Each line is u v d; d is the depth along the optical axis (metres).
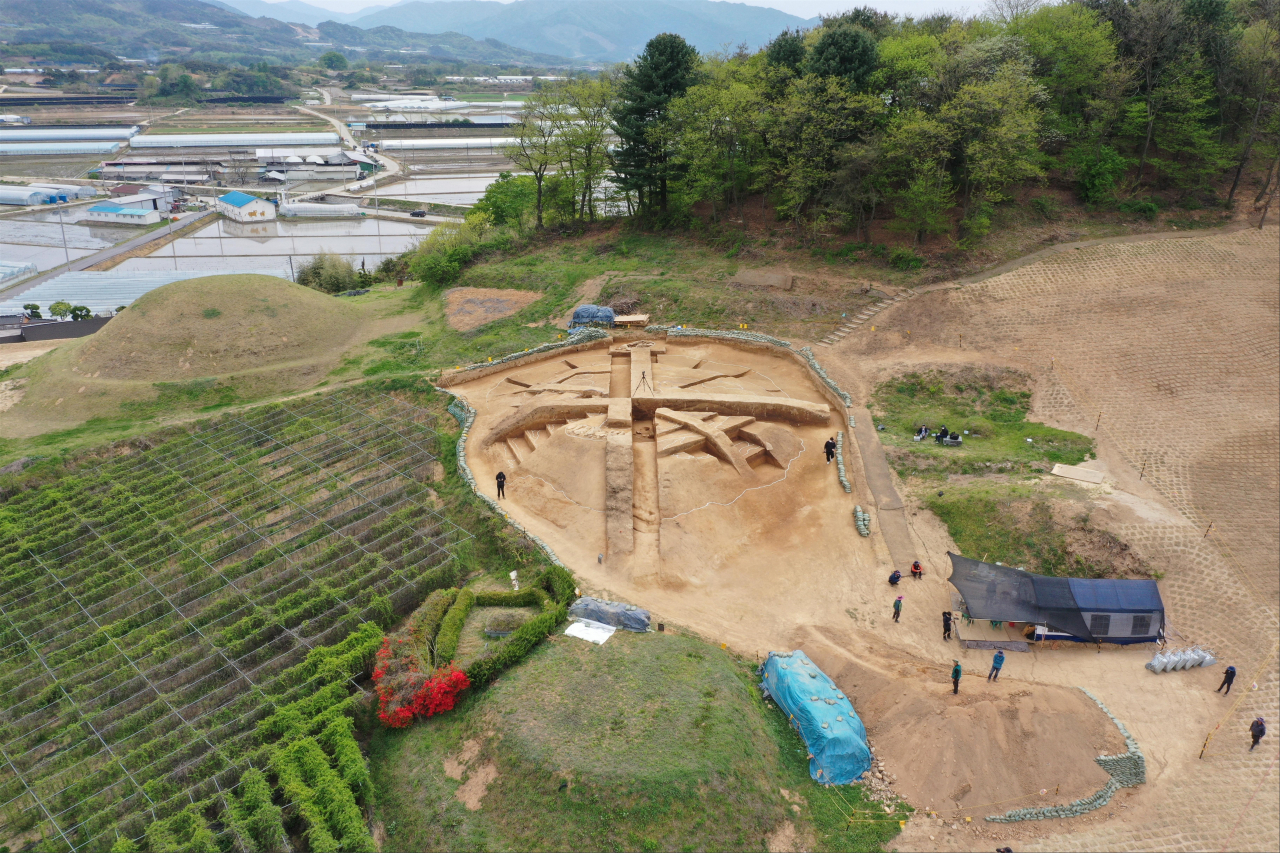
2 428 59.00
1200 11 71.06
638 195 86.56
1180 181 70.19
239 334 66.94
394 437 55.34
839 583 41.72
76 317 90.75
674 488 45.75
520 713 31.66
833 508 46.81
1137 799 30.16
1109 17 73.81
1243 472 45.84
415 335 70.75
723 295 67.94
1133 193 70.88
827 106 67.44
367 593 40.06
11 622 40.53
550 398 54.72
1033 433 50.47
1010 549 42.47
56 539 45.97
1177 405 51.09
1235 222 66.50
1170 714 33.94
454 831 28.03
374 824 29.00
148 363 64.06
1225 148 69.00
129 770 31.38
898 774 30.92
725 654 36.28
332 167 193.50
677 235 80.38
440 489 50.00
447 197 170.75
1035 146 65.62
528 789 28.69
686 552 43.22
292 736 31.67
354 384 61.91
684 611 39.88
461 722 32.50
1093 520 42.00
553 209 91.75
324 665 35.12
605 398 54.09
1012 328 58.53
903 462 48.84
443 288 79.38
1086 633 36.94
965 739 31.20
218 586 42.03
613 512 44.75
